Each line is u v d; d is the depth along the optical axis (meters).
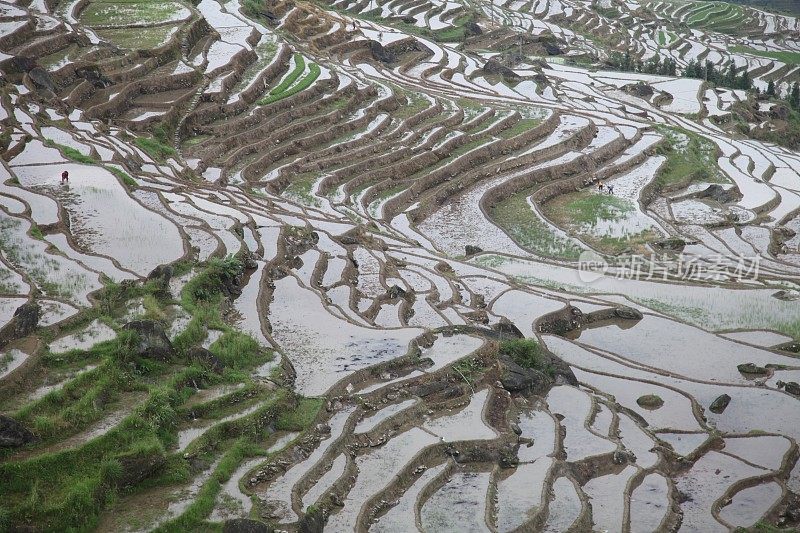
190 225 36.25
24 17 61.44
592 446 26.05
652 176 58.88
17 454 20.70
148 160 46.88
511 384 28.42
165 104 55.34
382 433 24.86
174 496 20.95
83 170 40.62
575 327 35.66
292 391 25.56
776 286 41.12
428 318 32.44
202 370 25.42
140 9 72.00
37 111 49.12
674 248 46.41
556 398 29.08
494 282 38.56
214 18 77.75
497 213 51.12
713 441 27.42
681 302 39.00
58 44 59.12
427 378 27.48
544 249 45.59
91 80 55.31
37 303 27.14
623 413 28.73
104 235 33.88
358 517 21.05
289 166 51.97
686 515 23.50
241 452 22.81
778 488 24.94
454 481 23.38
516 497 22.84
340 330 29.95
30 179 39.06
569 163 58.62
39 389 23.06
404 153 56.44
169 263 31.42
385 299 33.72
